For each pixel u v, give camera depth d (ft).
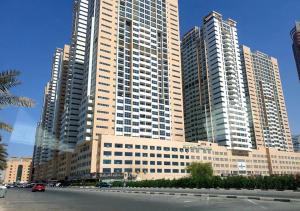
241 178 141.69
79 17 558.97
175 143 429.79
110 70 434.30
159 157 408.67
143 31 486.79
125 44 463.83
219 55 541.34
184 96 613.93
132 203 77.20
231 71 533.14
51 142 627.87
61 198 107.04
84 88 456.04
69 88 533.55
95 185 312.71
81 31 553.23
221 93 514.68
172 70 498.28
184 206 65.82
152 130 439.22
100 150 373.61
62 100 624.59
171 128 460.55
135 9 492.95
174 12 544.62
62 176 510.17
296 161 586.04
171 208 61.87
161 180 205.98
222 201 77.05
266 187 125.70
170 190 151.64
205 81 560.20
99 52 433.89
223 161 470.80
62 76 643.86
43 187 190.29
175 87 490.49
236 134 499.51
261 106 645.92
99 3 465.47
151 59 478.59
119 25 467.93
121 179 368.48
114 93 426.10
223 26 571.69
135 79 449.06
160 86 474.08
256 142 585.22
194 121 569.64
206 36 577.43
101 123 403.34
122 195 120.88
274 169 536.83
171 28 527.40
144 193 136.46
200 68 581.12
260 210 54.08
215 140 507.71
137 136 422.82
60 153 526.57
